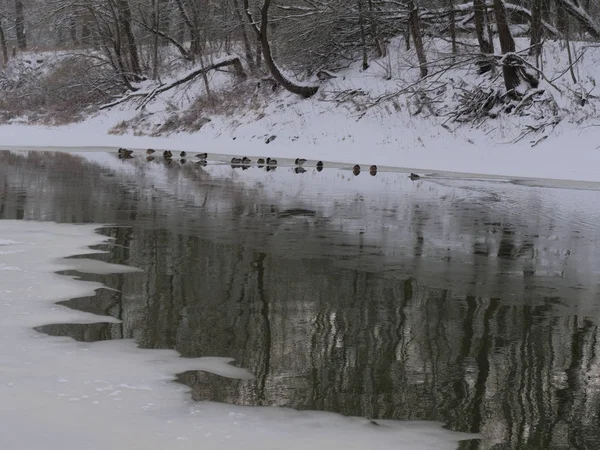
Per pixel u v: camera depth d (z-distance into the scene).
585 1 38.66
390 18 40.97
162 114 49.34
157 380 6.48
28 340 7.44
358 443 5.35
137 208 17.45
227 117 44.91
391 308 8.98
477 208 18.17
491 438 5.50
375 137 36.06
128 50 55.44
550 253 12.63
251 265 11.26
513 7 36.25
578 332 8.12
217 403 6.02
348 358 7.17
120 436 5.33
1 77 67.56
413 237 14.02
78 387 6.24
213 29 49.41
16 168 28.34
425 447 5.32
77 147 44.03
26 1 68.56
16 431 5.36
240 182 24.09
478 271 11.16
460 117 34.75
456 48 39.53
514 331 8.13
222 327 8.08
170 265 11.12
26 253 11.73
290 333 7.91
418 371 6.85
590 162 28.12
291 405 6.03
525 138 31.84
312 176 26.75
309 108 40.88
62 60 62.09
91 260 11.34
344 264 11.48
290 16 41.84
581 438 5.52
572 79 34.19
